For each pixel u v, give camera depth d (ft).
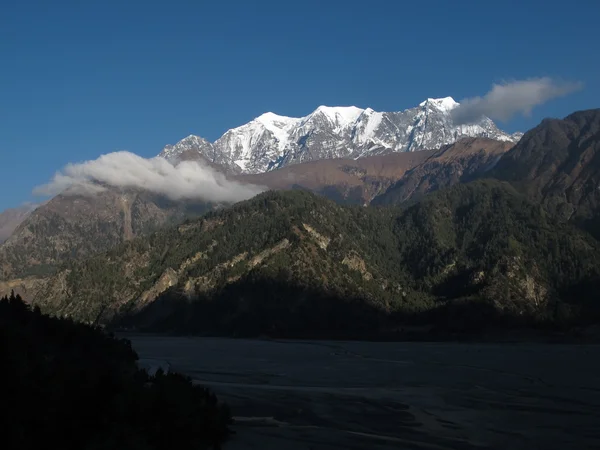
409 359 463.42
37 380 175.83
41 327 319.06
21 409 161.79
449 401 281.95
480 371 385.70
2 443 153.99
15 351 185.37
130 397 189.98
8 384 165.68
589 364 422.41
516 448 204.03
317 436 217.56
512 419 244.22
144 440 175.52
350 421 241.35
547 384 331.16
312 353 517.55
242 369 404.77
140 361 424.87
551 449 202.69
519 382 338.54
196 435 198.39
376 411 259.80
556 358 463.42
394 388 319.68
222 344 610.24
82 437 168.96
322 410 261.65
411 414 253.65
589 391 308.19
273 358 476.13
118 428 173.88
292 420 242.37
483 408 265.95
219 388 318.45
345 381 347.15
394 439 214.07
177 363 439.63
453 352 516.73
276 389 315.78
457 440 213.25
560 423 237.04
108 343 365.61
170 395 201.77
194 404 211.00
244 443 207.82
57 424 166.81
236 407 266.98
